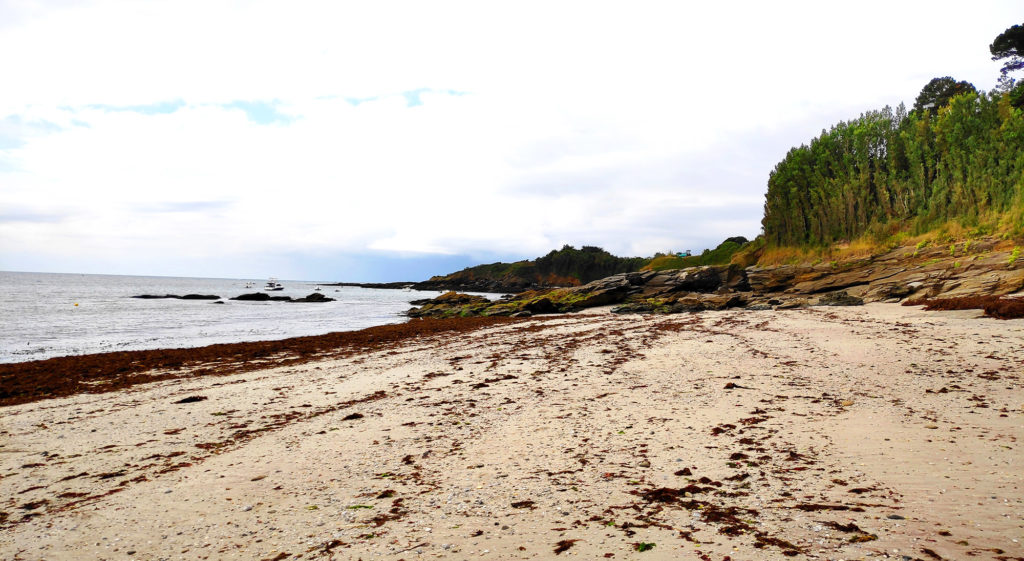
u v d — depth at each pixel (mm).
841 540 4695
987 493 5605
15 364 22297
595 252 192000
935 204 47750
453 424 10391
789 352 17703
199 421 11719
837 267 47719
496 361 19297
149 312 59469
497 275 188750
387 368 19031
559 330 31672
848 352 16938
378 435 9820
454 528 5531
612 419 10133
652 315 42500
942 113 52500
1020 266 32250
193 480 7699
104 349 29609
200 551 5309
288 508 6418
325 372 18750
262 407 12984
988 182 42688
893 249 46312
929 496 5633
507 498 6383
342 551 5090
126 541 5656
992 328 20094
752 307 42406
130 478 7977
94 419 12273
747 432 8750
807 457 7289
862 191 56312
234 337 36406
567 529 5352
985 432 8031
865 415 9430
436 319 52094
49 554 5418
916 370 13531
